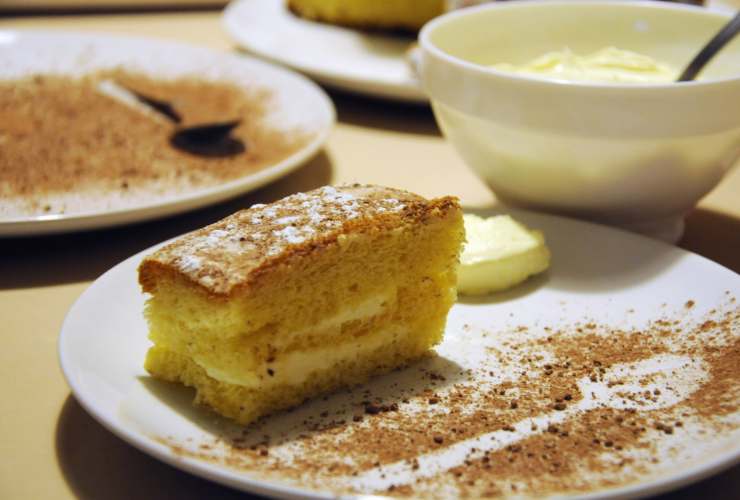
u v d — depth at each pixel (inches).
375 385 23.5
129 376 22.7
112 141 31.2
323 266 22.8
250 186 27.9
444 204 24.0
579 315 25.0
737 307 24.3
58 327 24.7
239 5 40.7
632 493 20.2
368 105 35.3
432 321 24.2
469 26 28.7
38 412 22.8
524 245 25.9
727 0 40.6
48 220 26.0
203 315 22.3
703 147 25.5
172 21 44.0
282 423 22.4
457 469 21.3
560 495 20.2
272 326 22.5
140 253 25.0
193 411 22.4
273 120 32.5
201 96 34.2
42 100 33.7
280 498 20.3
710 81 25.0
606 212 26.8
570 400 22.9
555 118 25.4
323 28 39.1
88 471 21.7
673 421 22.1
